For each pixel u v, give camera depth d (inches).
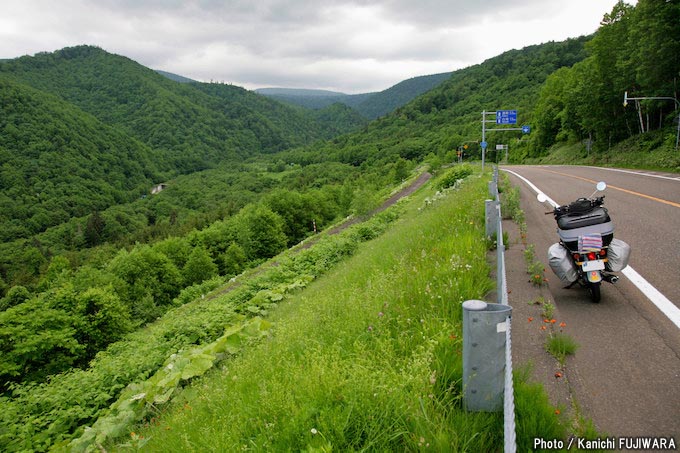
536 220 434.3
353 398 126.2
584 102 2151.8
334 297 291.9
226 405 164.6
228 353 293.4
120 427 227.9
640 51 1572.3
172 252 2358.5
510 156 4431.6
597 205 215.8
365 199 1833.2
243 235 2363.4
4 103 7780.5
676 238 318.3
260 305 505.4
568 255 211.2
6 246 4665.4
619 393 128.3
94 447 214.5
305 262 717.9
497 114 1723.7
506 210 443.8
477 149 5260.8
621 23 1873.8
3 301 2283.5
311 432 118.7
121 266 1929.1
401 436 113.5
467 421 111.3
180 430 165.9
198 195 7126.0
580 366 145.0
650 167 1154.0
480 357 112.8
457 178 1311.5
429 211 719.1
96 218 5265.8
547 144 3440.0
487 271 242.2
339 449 113.3
